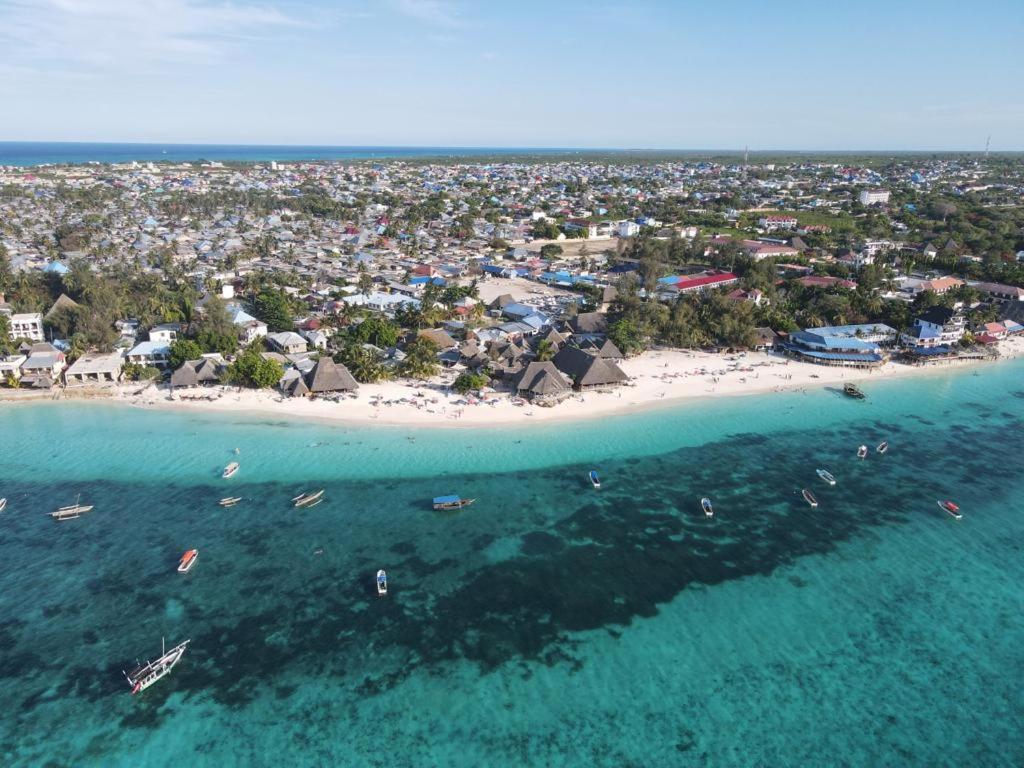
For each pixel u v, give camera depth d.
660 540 66.50
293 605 56.31
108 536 65.69
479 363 110.44
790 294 158.50
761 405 101.44
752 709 46.75
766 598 58.16
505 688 48.25
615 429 91.50
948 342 129.88
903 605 57.59
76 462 80.12
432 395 100.50
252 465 79.75
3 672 48.69
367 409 95.31
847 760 42.88
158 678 48.38
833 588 59.59
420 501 72.88
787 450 86.94
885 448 87.19
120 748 43.16
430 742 43.94
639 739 44.31
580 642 52.72
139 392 100.88
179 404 96.81
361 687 48.19
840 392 107.50
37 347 110.81
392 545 64.94
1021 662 51.31
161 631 53.03
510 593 58.34
